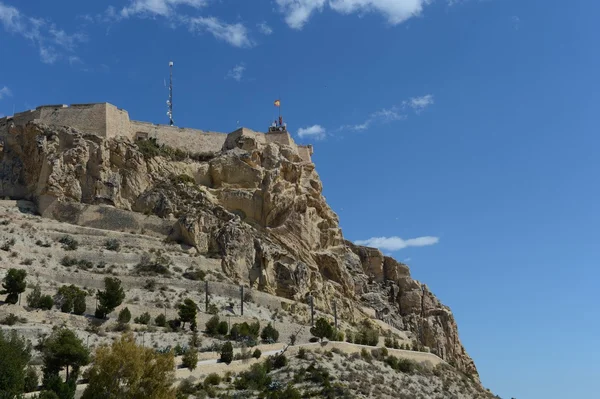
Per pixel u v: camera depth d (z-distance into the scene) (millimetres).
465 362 149125
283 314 104812
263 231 121188
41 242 100750
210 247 110750
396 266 150375
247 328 91312
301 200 126500
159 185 118688
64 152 113875
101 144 116062
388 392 85938
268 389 77250
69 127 117938
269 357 86312
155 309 91188
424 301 148375
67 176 112000
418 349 115500
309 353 90250
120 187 115125
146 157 120500
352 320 121688
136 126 129000
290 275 113125
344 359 92312
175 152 129625
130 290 95625
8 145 119500
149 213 114062
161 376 64375
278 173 127312
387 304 140000
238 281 107188
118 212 110625
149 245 107250
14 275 81562
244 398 73500
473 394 103562
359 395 81750
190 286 99875
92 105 121562
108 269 99312
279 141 139375
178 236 111000
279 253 115375
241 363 82250
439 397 94500
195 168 126750
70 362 68438
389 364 97875
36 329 76750
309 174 136625
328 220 132750
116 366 62719
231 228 112062
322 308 115812
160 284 98312
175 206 115125
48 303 82562
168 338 84562
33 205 111750
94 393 61750
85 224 108812
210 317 92875
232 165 126938
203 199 119250
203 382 76562
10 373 60094
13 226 102812
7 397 58094
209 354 80438
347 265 137750
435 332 144500
